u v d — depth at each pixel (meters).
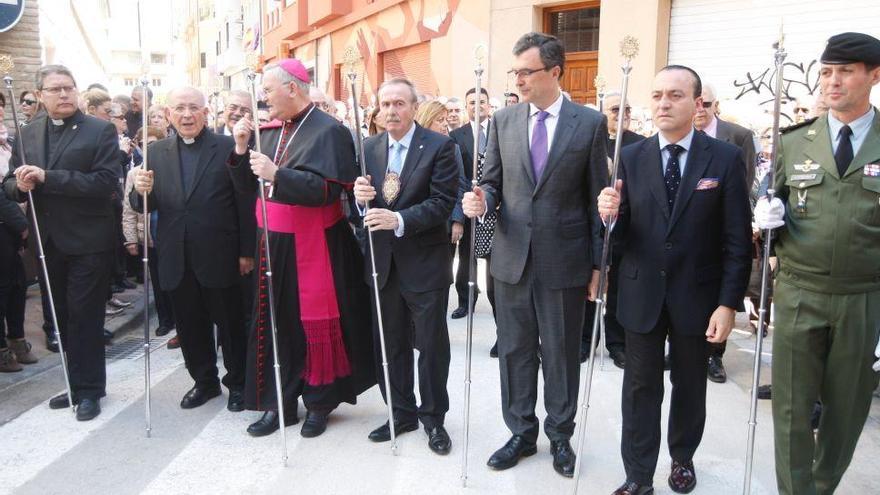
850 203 2.69
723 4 8.93
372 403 4.33
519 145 3.38
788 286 2.87
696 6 9.16
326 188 3.62
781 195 2.93
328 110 5.86
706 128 4.82
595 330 3.10
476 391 4.47
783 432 2.91
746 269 2.93
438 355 3.68
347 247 3.94
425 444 3.74
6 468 3.47
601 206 2.94
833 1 8.06
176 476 3.40
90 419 4.05
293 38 23.33
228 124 4.77
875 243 2.69
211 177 4.09
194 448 3.70
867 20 7.87
